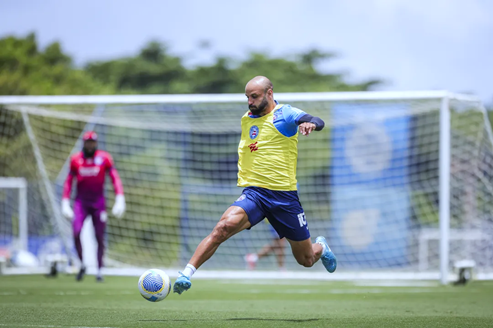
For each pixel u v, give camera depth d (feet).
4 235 220.64
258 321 68.13
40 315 72.74
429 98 143.84
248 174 70.08
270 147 69.26
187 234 234.99
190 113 205.77
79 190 134.51
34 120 212.64
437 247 213.05
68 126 225.56
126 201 239.91
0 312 76.07
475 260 171.12
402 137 240.53
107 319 68.95
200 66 474.49
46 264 160.97
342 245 232.32
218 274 156.66
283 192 69.10
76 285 131.34
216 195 235.40
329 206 241.96
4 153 216.54
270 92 70.38
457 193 185.57
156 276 65.87
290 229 69.97
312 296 111.65
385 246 228.63
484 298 107.24
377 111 178.50
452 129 185.78
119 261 222.48
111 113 215.10
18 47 425.28
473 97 153.17
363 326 64.49
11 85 376.07
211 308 85.81
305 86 479.41
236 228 67.41
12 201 219.20
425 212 239.09
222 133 261.85
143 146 272.10
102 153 135.74
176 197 241.55
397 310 84.94
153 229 236.22
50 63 442.09
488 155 165.17
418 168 250.78
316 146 247.91
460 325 66.54
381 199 233.35
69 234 175.42
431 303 97.19
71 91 408.05
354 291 124.77
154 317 71.51
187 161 265.75
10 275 169.07
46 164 216.95
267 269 220.84
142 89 489.26
